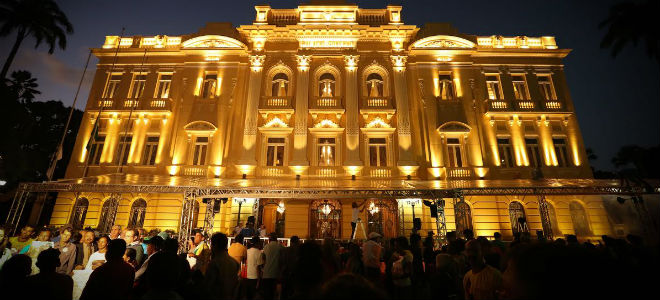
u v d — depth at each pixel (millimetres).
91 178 17125
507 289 4789
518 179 20562
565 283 1591
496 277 4973
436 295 6918
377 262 8484
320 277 3129
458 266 7215
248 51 24172
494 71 24219
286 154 21984
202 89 23734
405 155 21703
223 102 23016
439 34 24375
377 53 24266
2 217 24531
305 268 3139
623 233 18562
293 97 23141
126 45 25109
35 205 21797
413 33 24641
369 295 1712
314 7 24719
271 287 8812
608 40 13906
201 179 18375
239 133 22516
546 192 16250
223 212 20703
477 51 24156
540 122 22891
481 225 20453
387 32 24250
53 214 20500
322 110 22453
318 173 21422
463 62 24016
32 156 25078
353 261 8203
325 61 24000
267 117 22797
